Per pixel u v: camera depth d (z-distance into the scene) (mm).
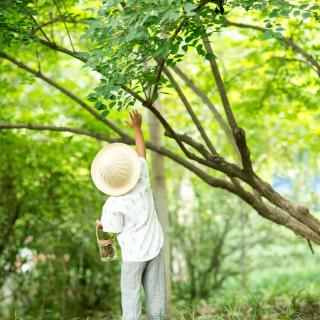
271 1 4895
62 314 10875
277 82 9289
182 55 5188
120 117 10594
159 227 5395
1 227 11000
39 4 7883
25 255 11461
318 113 10336
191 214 14242
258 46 9367
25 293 11359
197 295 13031
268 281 15141
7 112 10359
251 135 12172
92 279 11617
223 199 14156
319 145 11773
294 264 17938
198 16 4746
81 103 7004
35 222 11164
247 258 15406
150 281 5316
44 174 10875
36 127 7223
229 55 10406
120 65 5137
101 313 10750
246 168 6102
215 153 6746
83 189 11242
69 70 12352
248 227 15070
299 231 7082
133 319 5227
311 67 7988
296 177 17422
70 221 11266
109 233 5469
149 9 4523
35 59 9469
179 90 6711
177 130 12414
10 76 10055
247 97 10102
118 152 5297
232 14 8445
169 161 13023
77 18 8258
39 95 10492
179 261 13773
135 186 5305
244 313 7660
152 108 5617
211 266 13477
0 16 5738
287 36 8391
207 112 12508
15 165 10586
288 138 12367
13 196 10883
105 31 4863
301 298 8578
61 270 11289
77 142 10375
